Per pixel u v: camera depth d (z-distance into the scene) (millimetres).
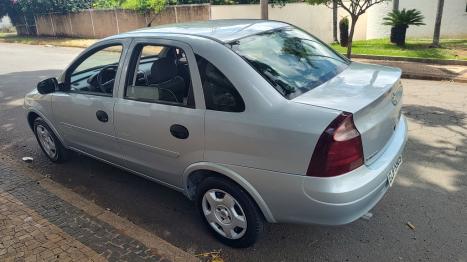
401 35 13008
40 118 4984
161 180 3760
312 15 17391
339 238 3361
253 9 16422
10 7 27062
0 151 5699
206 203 3375
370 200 2795
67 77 4500
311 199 2674
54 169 5035
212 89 3049
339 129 2547
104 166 5059
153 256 3201
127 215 3918
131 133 3717
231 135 2908
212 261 3172
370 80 3197
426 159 4660
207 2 18469
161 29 3791
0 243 3406
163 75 3578
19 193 4316
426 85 8203
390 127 3137
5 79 11242
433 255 3090
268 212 2943
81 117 4258
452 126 5645
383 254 3139
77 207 3980
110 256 3215
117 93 3797
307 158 2623
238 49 3137
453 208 3678
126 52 3766
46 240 3426
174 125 3262
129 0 19781
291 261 3121
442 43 12961
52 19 24812
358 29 17750
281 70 3104
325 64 3455
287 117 2703
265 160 2793
